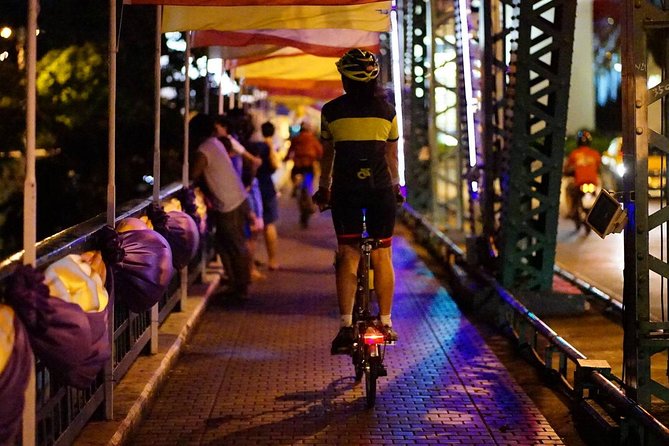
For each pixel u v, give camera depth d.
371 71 10.95
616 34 62.41
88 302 7.48
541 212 16.64
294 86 29.17
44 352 6.90
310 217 33.53
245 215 17.91
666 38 10.28
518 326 14.41
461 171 27.28
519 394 11.70
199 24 14.05
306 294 18.78
